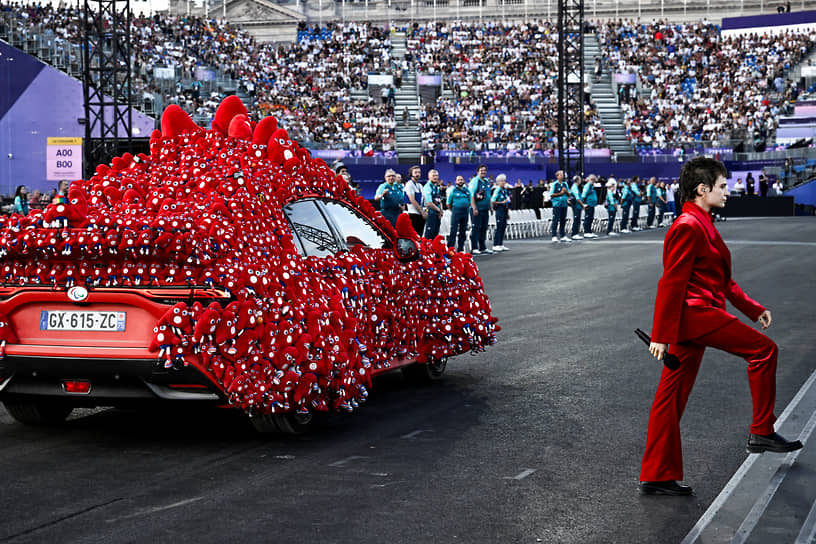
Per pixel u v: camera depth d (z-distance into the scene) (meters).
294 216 6.38
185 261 5.48
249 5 87.31
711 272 4.83
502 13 83.06
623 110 62.06
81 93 38.97
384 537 4.26
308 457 5.68
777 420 6.49
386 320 7.00
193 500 4.81
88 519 4.49
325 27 75.19
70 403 5.89
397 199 19.84
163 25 61.00
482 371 8.58
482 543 4.19
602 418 6.72
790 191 52.12
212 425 6.51
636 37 70.69
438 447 5.94
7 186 38.75
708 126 60.31
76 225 5.67
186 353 5.42
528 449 5.88
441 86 64.06
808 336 10.37
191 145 6.46
